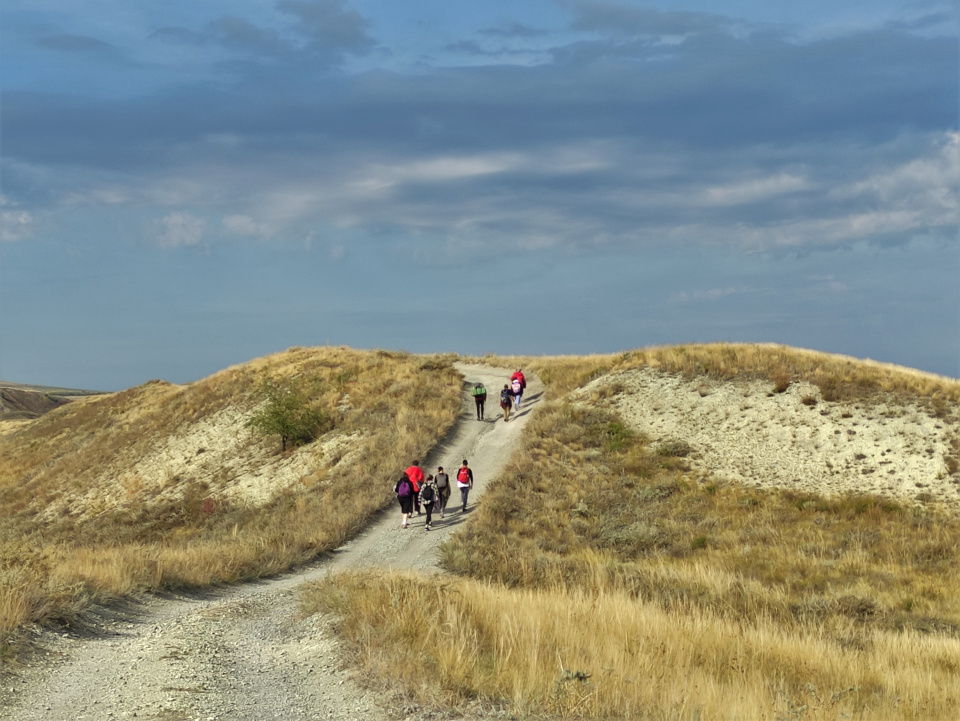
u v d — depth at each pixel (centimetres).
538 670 864
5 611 1068
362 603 1205
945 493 2775
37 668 939
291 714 771
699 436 3369
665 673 917
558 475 3134
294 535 2484
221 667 977
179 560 1855
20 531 3884
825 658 1148
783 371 3650
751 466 3117
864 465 2997
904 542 2445
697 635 1170
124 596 1459
